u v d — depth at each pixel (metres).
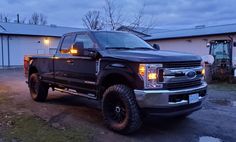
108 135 4.97
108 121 5.23
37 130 5.12
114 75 5.14
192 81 5.11
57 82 6.90
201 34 20.42
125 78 4.87
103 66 5.30
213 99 8.55
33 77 7.89
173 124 5.73
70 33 6.62
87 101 7.92
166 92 4.59
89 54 5.60
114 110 5.20
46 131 5.07
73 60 6.18
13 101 7.86
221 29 20.88
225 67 14.41
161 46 24.23
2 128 5.26
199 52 21.09
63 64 6.57
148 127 5.50
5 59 28.41
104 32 6.14
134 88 4.71
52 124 5.53
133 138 4.85
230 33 18.52
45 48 31.16
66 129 5.22
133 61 4.72
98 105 7.37
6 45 28.41
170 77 4.71
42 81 7.57
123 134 5.00
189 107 5.04
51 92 9.38
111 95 5.13
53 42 31.83
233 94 9.59
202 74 5.45
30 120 5.77
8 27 29.92
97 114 6.41
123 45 5.91
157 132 5.20
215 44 16.56
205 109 7.08
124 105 4.88
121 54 5.08
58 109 6.88
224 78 13.66
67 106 7.25
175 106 4.72
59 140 4.61
